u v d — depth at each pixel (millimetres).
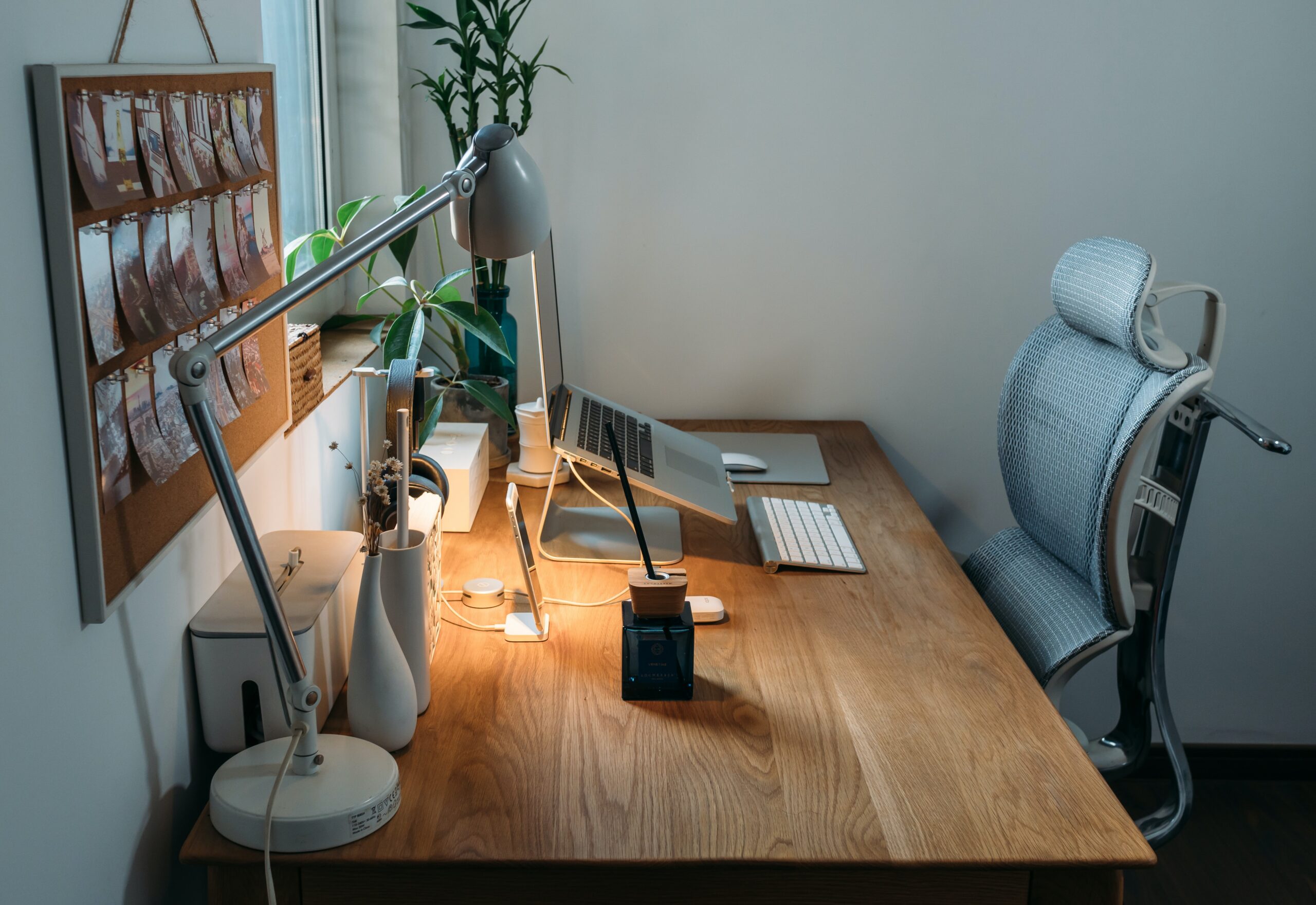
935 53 1986
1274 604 2330
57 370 706
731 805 934
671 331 2146
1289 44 1971
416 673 1052
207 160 936
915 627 1288
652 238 2086
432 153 2010
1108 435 1382
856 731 1058
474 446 1626
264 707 962
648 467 1501
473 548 1495
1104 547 1364
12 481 646
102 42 758
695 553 1506
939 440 2213
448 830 890
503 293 1888
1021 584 1622
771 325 2143
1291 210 2061
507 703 1096
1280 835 2242
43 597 688
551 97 1997
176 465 865
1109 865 874
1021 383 1679
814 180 2055
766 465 1863
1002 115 2018
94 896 773
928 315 2133
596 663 1183
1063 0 1957
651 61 1984
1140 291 1312
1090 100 2008
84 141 707
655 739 1036
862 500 1740
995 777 983
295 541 1146
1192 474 1366
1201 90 1998
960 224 2078
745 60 1987
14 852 657
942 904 913
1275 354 2150
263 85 1112
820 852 875
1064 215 2070
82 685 746
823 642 1245
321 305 1810
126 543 791
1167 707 1433
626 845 877
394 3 1849
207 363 708
